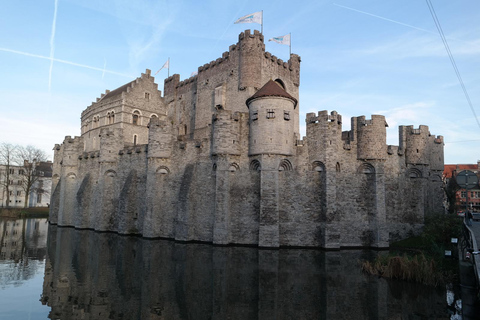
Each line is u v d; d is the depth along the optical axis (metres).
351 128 37.41
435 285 19.66
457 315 15.48
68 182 56.28
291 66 54.56
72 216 55.56
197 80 56.44
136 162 45.19
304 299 17.62
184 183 38.16
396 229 37.25
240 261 26.59
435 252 27.17
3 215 73.69
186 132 59.28
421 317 15.21
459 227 28.64
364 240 35.09
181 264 25.53
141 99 63.03
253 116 35.31
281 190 35.09
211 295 18.34
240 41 48.06
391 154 37.94
